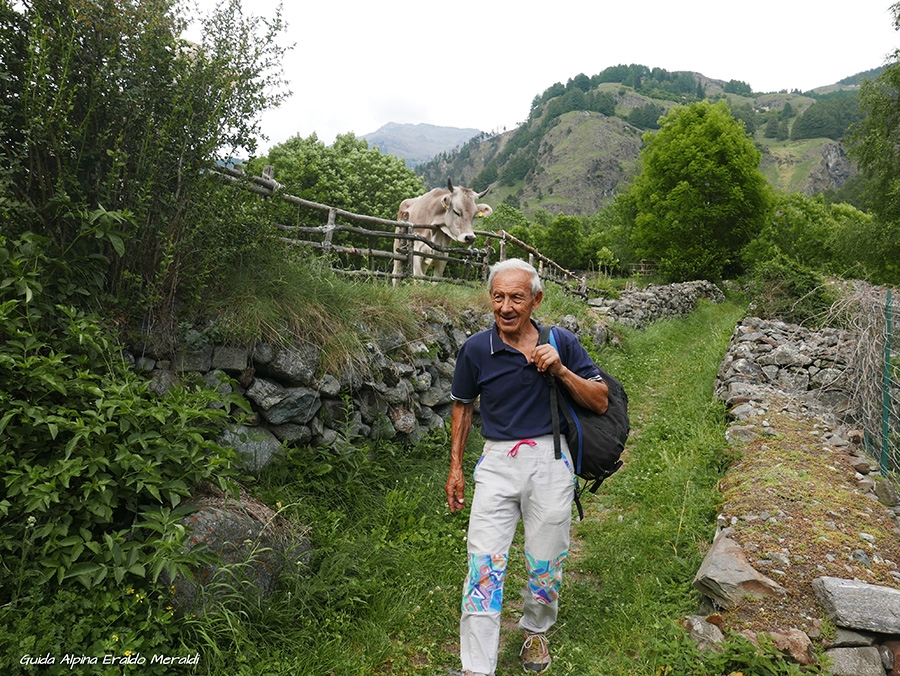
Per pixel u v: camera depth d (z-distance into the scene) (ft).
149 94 10.57
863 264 60.95
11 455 7.93
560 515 8.13
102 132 10.39
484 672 7.71
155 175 10.64
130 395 8.77
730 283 91.40
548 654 8.92
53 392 8.72
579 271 151.43
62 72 9.55
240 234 12.69
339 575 10.30
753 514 11.82
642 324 48.80
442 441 16.92
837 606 8.71
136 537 8.44
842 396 21.65
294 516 10.93
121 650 7.22
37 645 6.81
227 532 9.05
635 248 104.58
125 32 10.30
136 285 10.52
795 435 16.72
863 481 13.64
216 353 11.88
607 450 8.29
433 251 30.01
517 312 8.27
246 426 12.01
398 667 8.90
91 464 7.98
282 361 12.61
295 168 58.59
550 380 8.32
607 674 8.66
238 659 8.02
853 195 244.01
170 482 8.58
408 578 10.93
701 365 30.55
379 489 13.78
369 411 14.99
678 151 89.40
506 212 164.35
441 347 18.74
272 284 13.21
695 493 14.39
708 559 10.39
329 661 8.62
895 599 8.75
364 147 70.08
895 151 57.57
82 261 10.21
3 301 8.69
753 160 87.97
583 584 11.43
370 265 20.58
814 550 10.40
